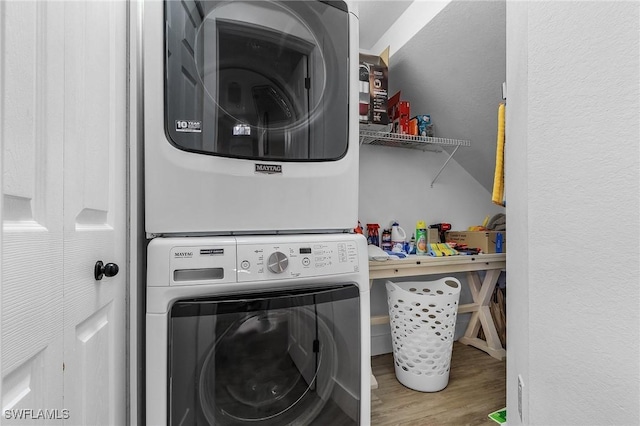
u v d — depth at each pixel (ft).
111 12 2.62
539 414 2.57
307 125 3.41
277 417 2.96
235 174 3.09
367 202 7.41
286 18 3.32
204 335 2.69
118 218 2.74
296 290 3.06
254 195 3.17
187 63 2.97
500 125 4.47
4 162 1.31
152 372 2.62
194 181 2.96
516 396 3.27
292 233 3.44
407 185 7.82
